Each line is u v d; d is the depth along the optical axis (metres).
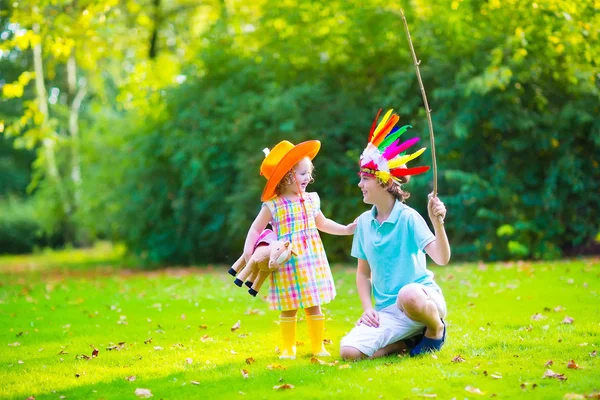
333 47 12.31
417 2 11.79
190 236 13.53
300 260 4.30
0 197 30.56
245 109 12.39
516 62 10.38
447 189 11.39
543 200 10.73
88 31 10.82
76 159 20.48
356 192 12.10
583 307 5.69
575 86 10.43
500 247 10.98
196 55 13.59
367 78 12.69
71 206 20.73
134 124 15.30
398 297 4.00
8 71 26.25
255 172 11.91
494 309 5.81
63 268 15.27
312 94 11.92
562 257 11.12
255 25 13.67
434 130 11.27
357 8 11.84
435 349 4.19
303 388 3.48
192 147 12.58
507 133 11.27
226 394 3.45
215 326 5.66
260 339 5.03
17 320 6.43
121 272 12.93
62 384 3.83
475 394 3.27
